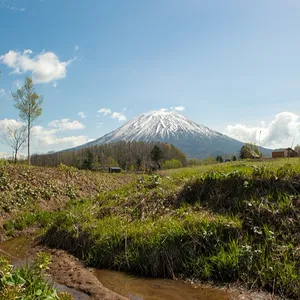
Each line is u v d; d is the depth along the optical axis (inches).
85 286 206.7
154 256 235.6
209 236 237.0
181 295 193.5
